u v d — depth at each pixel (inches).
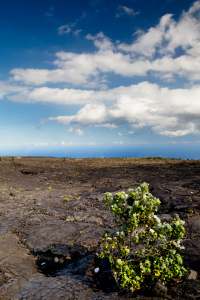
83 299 95.3
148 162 658.8
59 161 761.0
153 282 102.0
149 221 112.0
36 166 623.8
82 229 183.9
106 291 104.2
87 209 241.1
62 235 173.5
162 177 394.9
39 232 182.7
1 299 98.1
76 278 115.5
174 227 106.7
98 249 144.3
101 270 122.3
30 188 361.7
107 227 187.8
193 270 111.0
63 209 246.7
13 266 133.3
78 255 143.9
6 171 540.4
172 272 101.3
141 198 110.6
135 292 99.3
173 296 93.4
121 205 112.5
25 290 104.7
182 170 458.3
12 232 188.5
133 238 113.3
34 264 139.1
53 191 335.3
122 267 100.8
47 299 95.7
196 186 297.9
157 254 104.5
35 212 239.6
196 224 169.3
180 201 236.1
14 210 248.2
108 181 390.9
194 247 131.0
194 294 91.9
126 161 727.7
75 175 478.0
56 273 125.6
